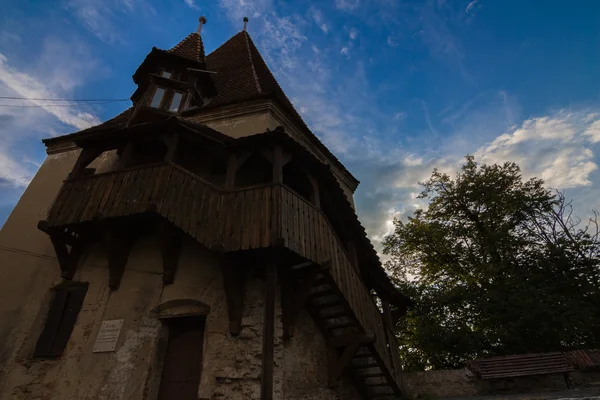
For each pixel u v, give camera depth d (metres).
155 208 6.64
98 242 8.62
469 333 13.55
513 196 16.91
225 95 12.63
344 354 7.69
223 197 7.01
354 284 7.99
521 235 16.08
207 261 7.66
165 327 7.34
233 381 6.20
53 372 7.11
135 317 7.34
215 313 6.99
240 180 9.10
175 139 8.05
